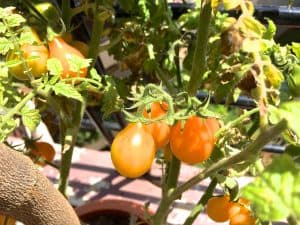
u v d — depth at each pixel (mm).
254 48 252
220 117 258
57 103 305
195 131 266
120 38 344
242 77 267
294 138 239
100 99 381
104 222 453
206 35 276
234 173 304
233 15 367
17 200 194
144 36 366
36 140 363
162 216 317
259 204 168
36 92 269
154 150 273
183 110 260
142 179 519
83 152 557
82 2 330
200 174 274
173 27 370
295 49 293
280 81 261
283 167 173
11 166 189
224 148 305
